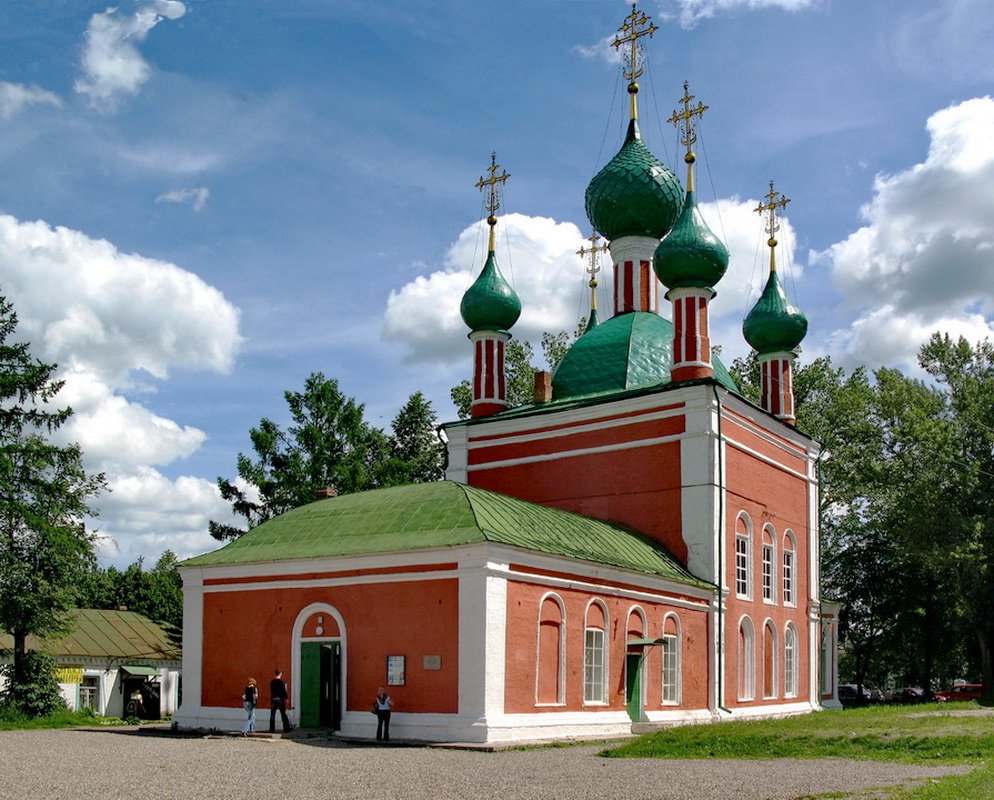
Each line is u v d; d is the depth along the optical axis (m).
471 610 25.39
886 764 19.88
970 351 52.81
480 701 24.88
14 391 38.31
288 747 24.27
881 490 53.09
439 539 26.69
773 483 39.09
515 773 18.81
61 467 38.75
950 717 27.39
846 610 61.59
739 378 61.44
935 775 17.67
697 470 34.38
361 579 27.50
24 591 37.25
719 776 18.12
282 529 31.25
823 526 59.38
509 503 30.14
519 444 38.25
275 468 55.97
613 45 43.34
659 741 24.05
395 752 23.17
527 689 26.16
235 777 17.91
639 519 35.25
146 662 50.81
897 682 83.50
